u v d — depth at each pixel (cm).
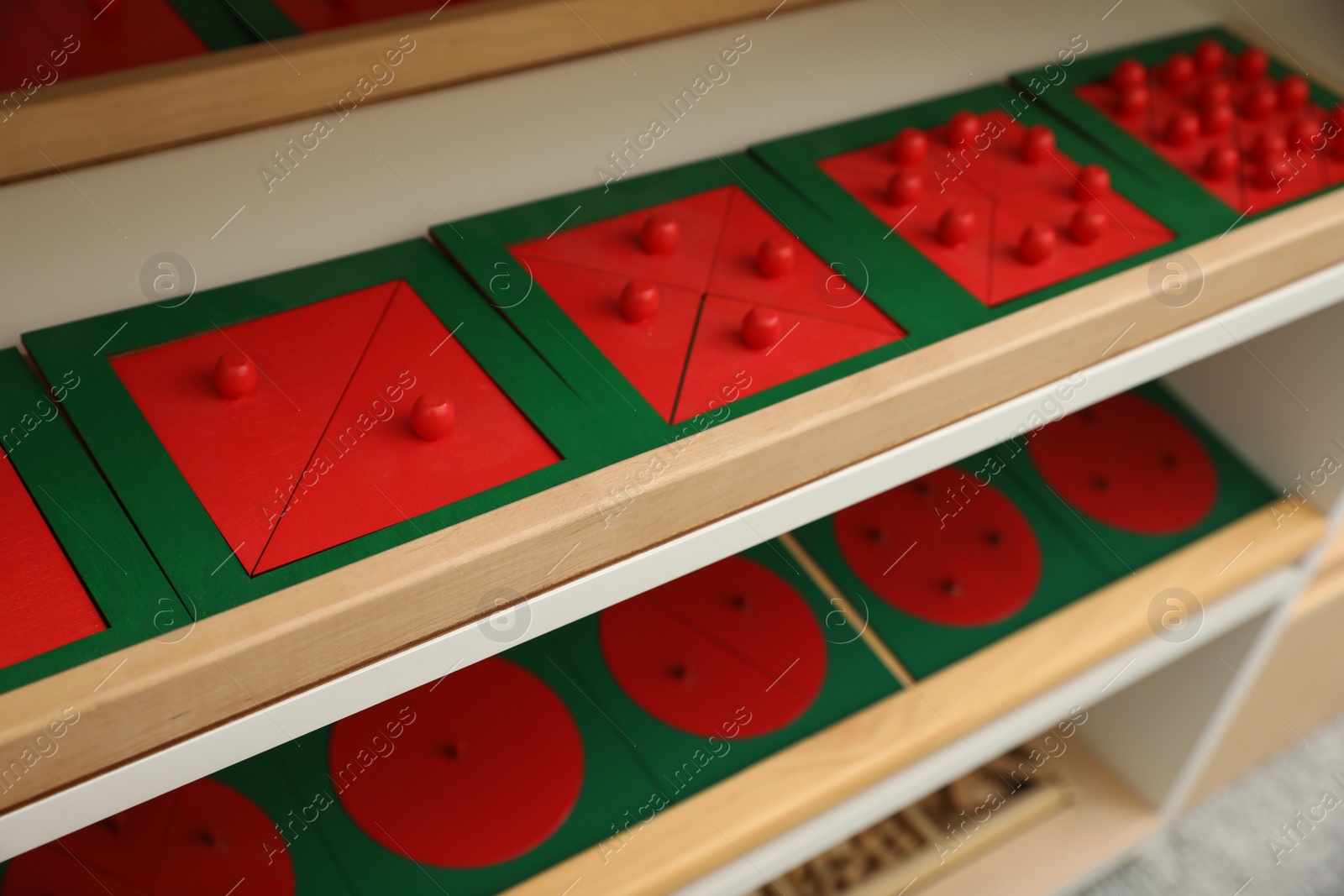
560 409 68
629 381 70
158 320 69
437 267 72
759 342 71
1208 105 84
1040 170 80
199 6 77
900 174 77
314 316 70
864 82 83
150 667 61
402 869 77
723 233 75
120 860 76
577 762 81
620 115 79
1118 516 93
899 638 87
